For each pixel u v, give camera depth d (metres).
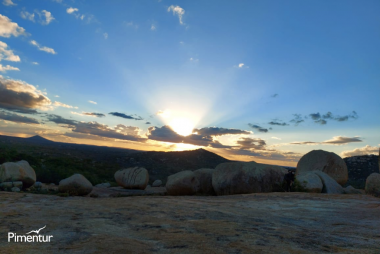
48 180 25.53
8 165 16.19
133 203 7.50
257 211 6.89
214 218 5.47
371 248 3.51
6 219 4.60
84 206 6.60
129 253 2.81
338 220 5.86
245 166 15.09
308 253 3.13
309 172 14.00
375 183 11.10
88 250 2.88
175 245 3.22
